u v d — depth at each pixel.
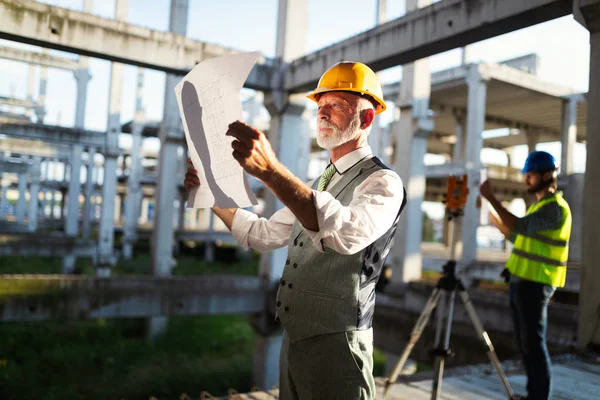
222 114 1.35
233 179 1.29
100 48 9.41
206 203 1.43
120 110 20.69
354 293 1.50
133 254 30.09
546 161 3.43
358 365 1.48
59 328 16.41
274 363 12.52
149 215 57.75
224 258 31.80
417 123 13.91
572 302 9.73
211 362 14.35
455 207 3.38
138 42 9.84
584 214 5.68
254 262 30.22
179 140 15.16
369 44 9.54
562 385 4.15
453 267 3.38
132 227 28.88
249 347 16.05
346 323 1.49
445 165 21.42
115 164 21.00
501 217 3.24
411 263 13.97
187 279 11.70
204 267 26.50
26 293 10.14
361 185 1.52
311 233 1.30
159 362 14.04
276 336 12.62
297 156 12.59
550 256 3.32
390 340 10.88
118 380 12.44
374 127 24.08
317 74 11.01
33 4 8.60
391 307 10.95
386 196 1.44
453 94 20.39
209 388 12.50
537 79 18.97
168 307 11.48
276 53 12.42
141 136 29.17
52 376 12.45
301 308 1.54
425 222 54.78
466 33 7.74
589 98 5.74
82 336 15.83
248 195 1.22
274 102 12.16
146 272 22.36
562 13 6.72
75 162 24.53
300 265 1.59
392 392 3.88
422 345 10.00
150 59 9.98
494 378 4.35
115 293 10.97
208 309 11.90
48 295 10.34
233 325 18.53
